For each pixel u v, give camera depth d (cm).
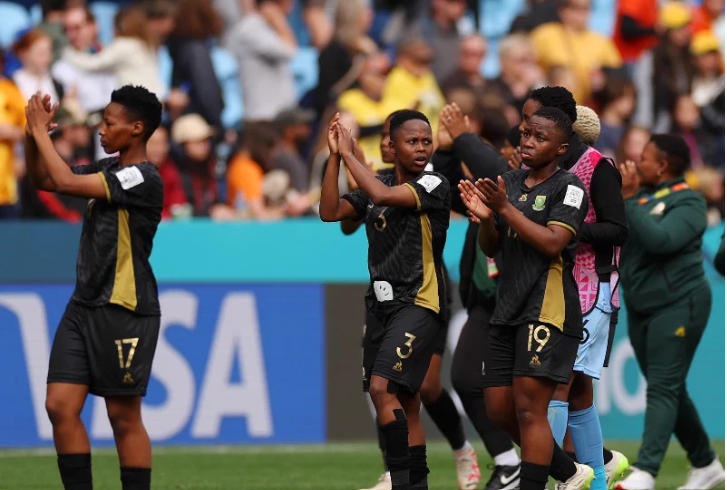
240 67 3988
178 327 3061
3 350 2981
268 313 3112
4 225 3005
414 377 1769
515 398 1655
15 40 3806
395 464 1756
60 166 1576
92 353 1616
